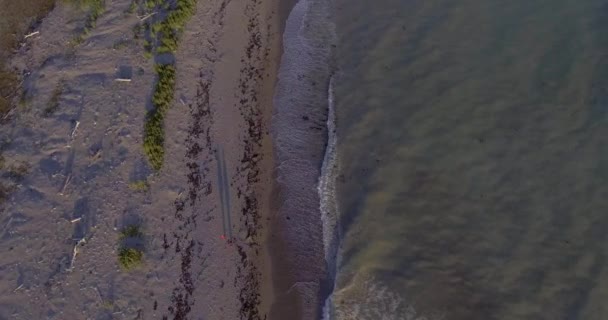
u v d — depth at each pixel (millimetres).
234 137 23156
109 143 22719
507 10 22500
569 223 18594
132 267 20703
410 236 19609
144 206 21703
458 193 19875
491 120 20750
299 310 20562
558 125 20047
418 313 18500
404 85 22234
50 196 21859
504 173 19812
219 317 20500
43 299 20359
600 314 17266
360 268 19594
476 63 21844
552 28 21734
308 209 21891
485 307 18094
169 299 20516
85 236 21156
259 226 21797
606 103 19859
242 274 21078
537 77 21031
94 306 20234
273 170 22656
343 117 22562
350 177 21359
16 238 21250
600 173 18953
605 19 21281
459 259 18906
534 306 17781
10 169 22438
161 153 22500
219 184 22312
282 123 23406
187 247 21234
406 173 20641
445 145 20734
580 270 17891
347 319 19156
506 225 19031
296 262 21219
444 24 22922
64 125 23016
